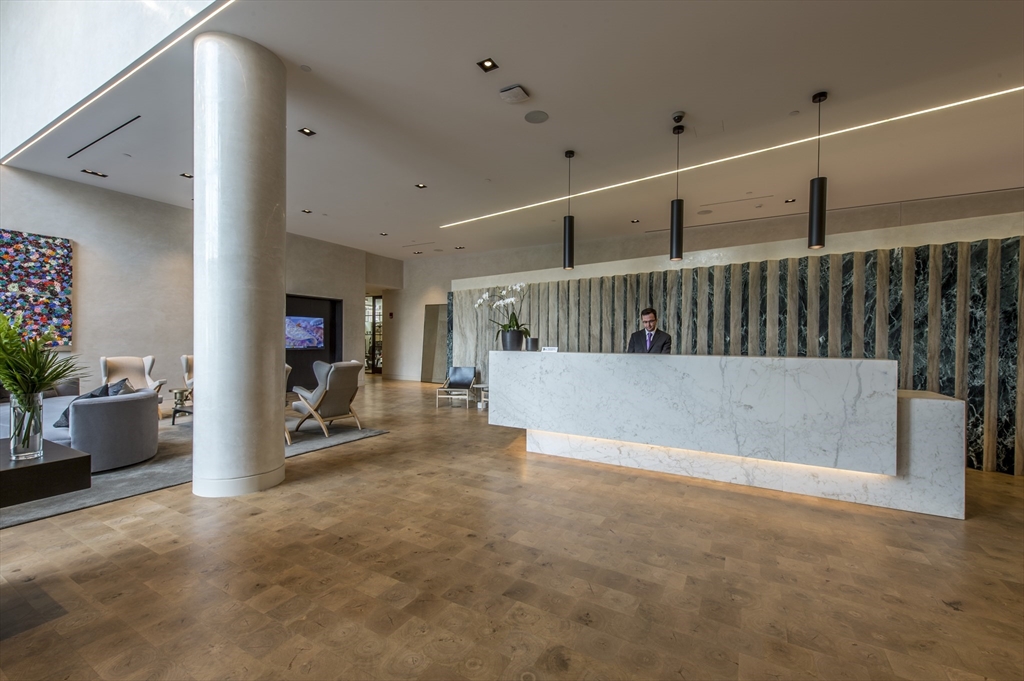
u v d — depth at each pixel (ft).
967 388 15.87
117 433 13.48
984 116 14.89
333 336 37.78
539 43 11.74
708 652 5.84
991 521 10.33
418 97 14.37
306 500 11.29
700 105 14.62
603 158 18.86
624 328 24.31
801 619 6.57
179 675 5.34
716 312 21.86
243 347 11.57
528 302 27.07
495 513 10.55
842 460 11.12
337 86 13.79
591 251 34.81
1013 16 10.30
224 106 11.28
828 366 11.28
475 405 27.73
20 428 6.27
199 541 8.95
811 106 14.52
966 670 5.53
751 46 11.68
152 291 25.07
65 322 21.76
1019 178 20.54
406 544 8.89
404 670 5.45
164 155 18.94
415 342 44.06
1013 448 14.96
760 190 22.54
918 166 19.15
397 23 11.02
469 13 10.66
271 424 12.28
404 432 19.69
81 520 9.94
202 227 11.39
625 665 5.58
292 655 5.70
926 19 10.51
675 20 10.80
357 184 22.50
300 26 11.12
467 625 6.35
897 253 17.54
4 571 7.74
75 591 7.13
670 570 7.97
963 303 16.03
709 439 12.63
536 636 6.13
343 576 7.66
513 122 15.93
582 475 13.60
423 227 31.32
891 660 5.70
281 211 12.34
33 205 20.88
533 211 27.12
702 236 30.32
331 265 36.70
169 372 25.76
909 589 7.39
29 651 5.73
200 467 11.51
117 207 23.71
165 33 11.62
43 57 16.47
